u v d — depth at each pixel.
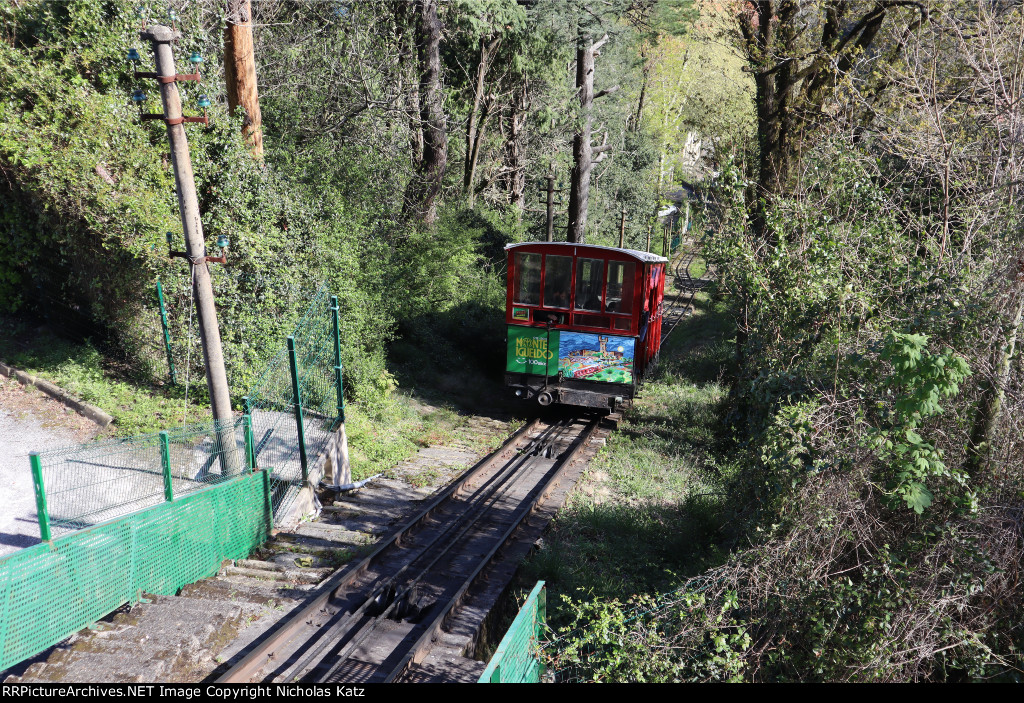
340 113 20.00
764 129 14.88
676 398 17.97
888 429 6.40
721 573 6.56
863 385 7.18
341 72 19.78
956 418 6.56
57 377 11.76
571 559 9.28
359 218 16.42
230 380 12.34
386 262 16.72
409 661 6.52
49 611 5.52
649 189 48.84
